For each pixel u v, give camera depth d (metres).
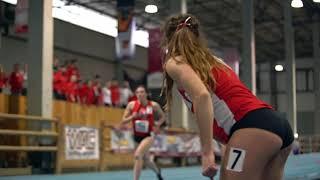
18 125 16.33
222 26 41.62
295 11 38.84
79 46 33.16
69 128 16.19
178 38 3.22
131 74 38.50
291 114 38.06
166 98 3.44
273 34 44.34
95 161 17.14
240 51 46.09
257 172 2.99
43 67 16.86
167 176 14.46
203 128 2.91
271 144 2.99
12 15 27.08
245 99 3.10
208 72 3.10
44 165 16.09
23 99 17.09
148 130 10.01
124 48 22.64
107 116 21.33
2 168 15.06
